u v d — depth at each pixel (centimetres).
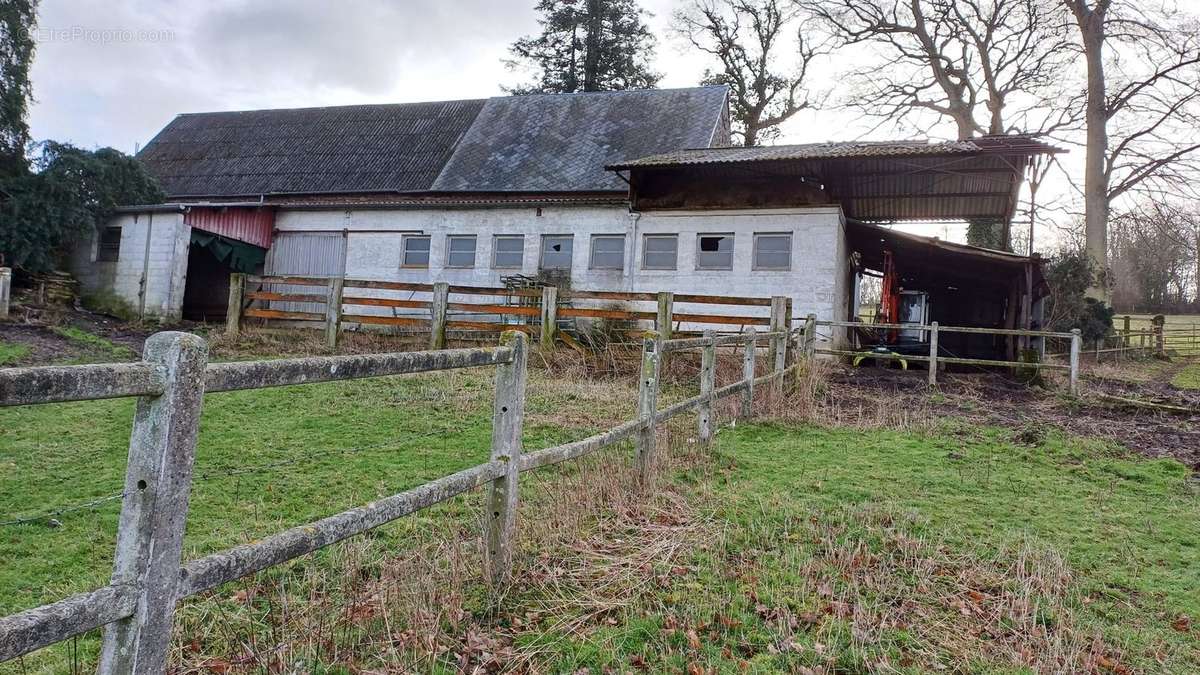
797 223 1443
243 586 320
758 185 1505
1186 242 2956
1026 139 1299
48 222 1487
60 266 1633
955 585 348
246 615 289
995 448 677
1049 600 331
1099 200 2378
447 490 271
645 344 492
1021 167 1361
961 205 1747
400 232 1736
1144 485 564
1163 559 396
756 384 853
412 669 252
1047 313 2186
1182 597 345
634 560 362
